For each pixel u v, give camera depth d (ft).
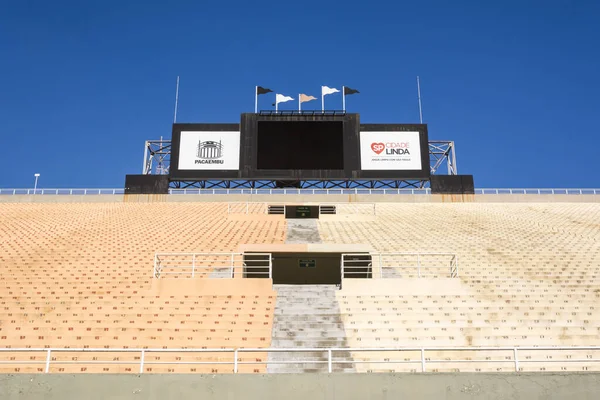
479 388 30.19
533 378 30.27
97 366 44.55
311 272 72.23
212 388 30.42
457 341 50.39
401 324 54.03
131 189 142.72
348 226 111.65
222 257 83.87
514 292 64.34
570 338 51.19
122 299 61.21
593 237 101.71
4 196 142.51
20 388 30.42
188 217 119.34
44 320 55.26
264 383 30.48
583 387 30.14
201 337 51.01
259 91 144.87
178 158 141.69
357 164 138.62
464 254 86.74
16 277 71.82
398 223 115.03
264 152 138.82
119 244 93.04
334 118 139.95
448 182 143.74
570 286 67.46
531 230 108.37
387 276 74.08
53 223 112.98
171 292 62.34
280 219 116.67
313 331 52.11
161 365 44.50
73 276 72.33
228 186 143.74
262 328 52.90
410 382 30.42
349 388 30.40
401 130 143.74
